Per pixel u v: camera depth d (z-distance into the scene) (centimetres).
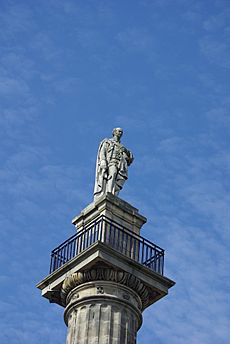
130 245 4759
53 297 4806
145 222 4956
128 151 5194
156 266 4753
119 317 4531
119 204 4900
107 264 4591
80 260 4622
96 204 4894
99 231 4688
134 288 4641
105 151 5138
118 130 5241
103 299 4556
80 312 4569
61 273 4722
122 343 4462
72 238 4772
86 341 4444
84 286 4609
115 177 5059
